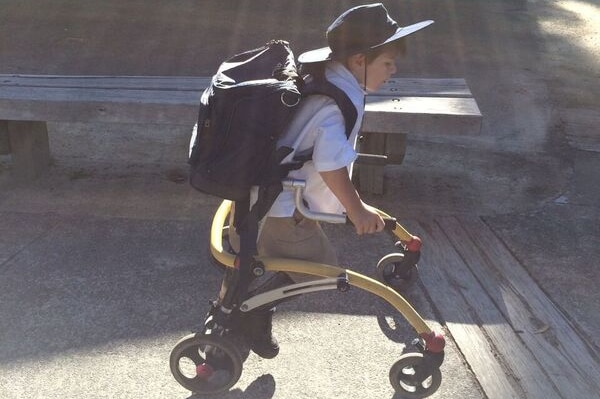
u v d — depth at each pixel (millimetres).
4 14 8828
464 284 3295
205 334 2391
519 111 5867
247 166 2127
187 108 3834
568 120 5684
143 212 4027
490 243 3691
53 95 3988
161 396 2537
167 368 2691
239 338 2473
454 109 3764
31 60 7047
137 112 3869
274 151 2123
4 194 4238
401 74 6848
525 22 9156
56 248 3590
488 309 3098
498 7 10039
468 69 7035
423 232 3799
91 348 2799
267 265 2291
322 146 2082
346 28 2154
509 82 6625
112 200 4180
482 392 2578
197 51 7574
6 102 3914
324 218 2219
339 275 2305
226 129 2115
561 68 7148
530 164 4812
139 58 7246
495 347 2830
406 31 2189
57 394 2539
